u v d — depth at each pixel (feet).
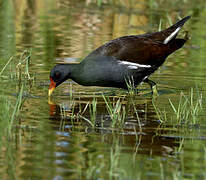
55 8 72.64
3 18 66.49
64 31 61.57
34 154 27.43
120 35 59.52
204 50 55.01
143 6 73.20
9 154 27.35
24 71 46.70
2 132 30.78
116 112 35.32
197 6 71.77
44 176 24.71
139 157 27.37
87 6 73.97
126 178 24.70
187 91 41.55
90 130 31.78
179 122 33.55
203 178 24.61
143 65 42.24
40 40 57.26
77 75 41.19
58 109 36.37
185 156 27.48
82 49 53.98
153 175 25.07
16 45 54.80
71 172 25.22
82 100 39.63
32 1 74.43
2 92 40.16
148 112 36.11
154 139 30.22
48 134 30.68
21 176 24.70
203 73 46.93
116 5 73.82
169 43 44.27
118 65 41.19
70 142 29.37
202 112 35.70
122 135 30.91
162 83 44.09
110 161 26.71
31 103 37.65
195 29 62.18
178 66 49.34
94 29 62.64
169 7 71.92
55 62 49.32
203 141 29.86
